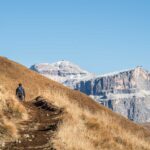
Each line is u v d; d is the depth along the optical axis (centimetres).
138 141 2675
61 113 2712
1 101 2406
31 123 2402
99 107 7706
